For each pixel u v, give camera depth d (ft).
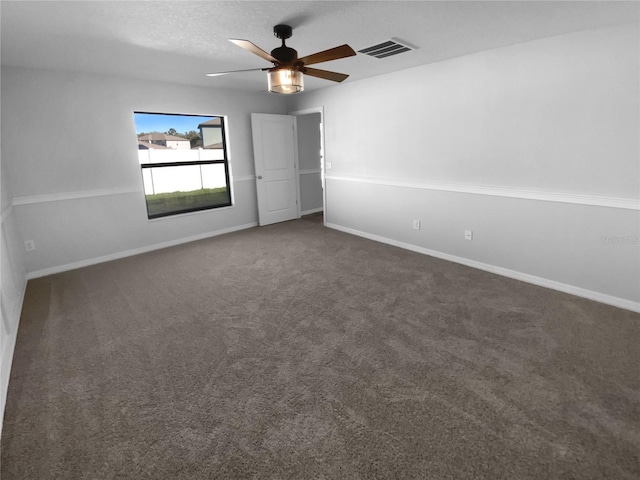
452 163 12.26
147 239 14.92
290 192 19.94
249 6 7.02
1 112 11.05
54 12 7.07
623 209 8.77
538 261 10.57
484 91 10.91
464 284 10.77
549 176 9.94
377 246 14.99
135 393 6.32
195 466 4.84
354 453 4.98
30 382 6.64
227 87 16.02
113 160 13.53
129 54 10.18
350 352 7.39
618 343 7.48
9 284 8.93
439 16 7.77
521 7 7.27
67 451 5.12
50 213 12.35
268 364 7.07
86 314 9.33
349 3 7.00
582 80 8.94
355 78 14.57
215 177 27.09
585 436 5.17
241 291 10.61
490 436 5.21
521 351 7.27
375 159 15.03
